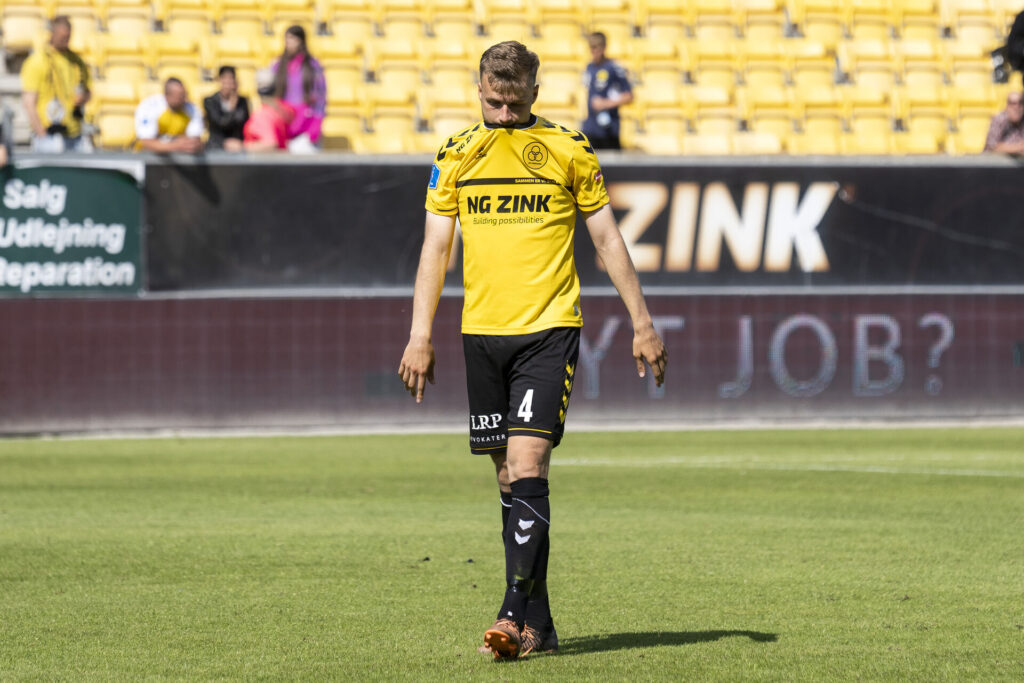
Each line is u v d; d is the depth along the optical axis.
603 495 27.14
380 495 27.28
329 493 27.62
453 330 43.69
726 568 18.61
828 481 29.50
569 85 57.75
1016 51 48.03
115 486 28.84
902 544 20.83
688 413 45.09
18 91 50.66
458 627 14.61
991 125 48.22
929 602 16.14
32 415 41.38
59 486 28.84
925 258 46.16
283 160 42.88
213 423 42.62
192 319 42.50
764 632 14.38
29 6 54.34
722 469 31.94
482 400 13.38
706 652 13.33
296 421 43.09
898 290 46.03
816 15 62.69
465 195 13.11
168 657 13.15
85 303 41.72
